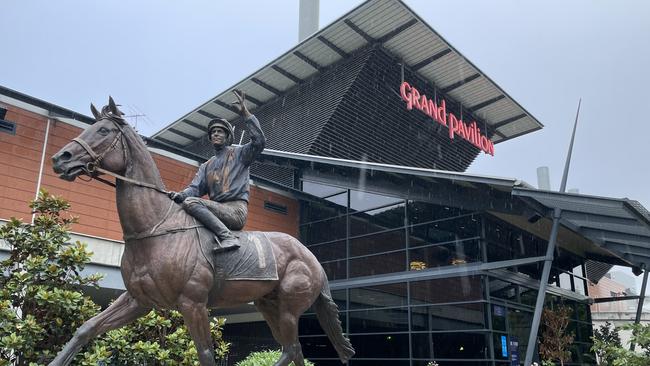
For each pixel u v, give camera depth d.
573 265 16.77
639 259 12.98
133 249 3.82
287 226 15.87
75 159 3.59
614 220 9.36
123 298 3.92
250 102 20.08
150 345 6.17
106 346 5.87
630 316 23.84
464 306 12.09
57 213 6.25
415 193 13.70
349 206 15.21
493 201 11.89
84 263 6.04
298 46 17.12
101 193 11.65
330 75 18.12
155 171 4.04
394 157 19.70
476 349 11.58
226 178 4.35
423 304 12.76
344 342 4.89
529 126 23.84
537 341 13.67
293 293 4.45
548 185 25.44
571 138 15.59
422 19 16.30
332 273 15.01
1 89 10.17
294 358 4.48
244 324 15.88
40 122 10.93
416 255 13.39
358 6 15.71
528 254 14.16
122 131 3.87
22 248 5.80
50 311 5.46
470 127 21.75
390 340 13.13
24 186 10.46
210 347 3.93
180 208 4.07
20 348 5.07
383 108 18.61
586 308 16.78
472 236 12.39
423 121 20.12
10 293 5.43
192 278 3.83
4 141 10.34
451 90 20.77
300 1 23.56
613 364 9.91
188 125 21.48
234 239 4.09
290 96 19.28
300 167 16.61
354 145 18.31
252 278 4.16
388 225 14.16
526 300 13.60
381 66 17.91
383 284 13.66
